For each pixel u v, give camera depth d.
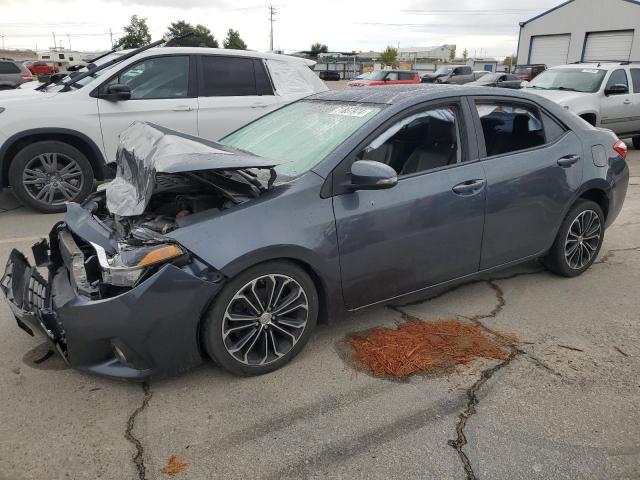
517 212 3.82
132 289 2.65
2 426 2.68
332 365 3.20
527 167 3.84
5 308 3.85
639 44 27.09
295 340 3.15
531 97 4.02
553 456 2.48
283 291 3.06
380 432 2.64
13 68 23.52
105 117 6.49
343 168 3.13
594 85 10.56
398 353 3.31
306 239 2.96
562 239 4.25
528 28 32.44
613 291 4.25
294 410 2.80
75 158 6.43
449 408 2.82
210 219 2.84
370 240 3.19
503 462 2.45
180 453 2.50
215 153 2.93
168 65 6.85
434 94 3.54
